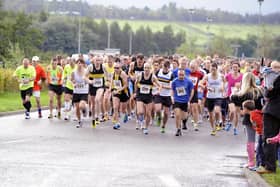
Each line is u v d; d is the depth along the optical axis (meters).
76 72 26.52
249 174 15.59
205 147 21.55
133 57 34.53
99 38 136.12
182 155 19.11
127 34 144.00
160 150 20.08
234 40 135.25
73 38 121.31
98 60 27.72
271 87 15.41
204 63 33.66
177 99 25.30
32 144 20.23
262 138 16.22
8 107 35.94
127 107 31.66
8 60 74.31
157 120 29.44
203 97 31.58
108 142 21.62
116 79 26.84
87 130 25.58
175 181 14.42
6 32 80.06
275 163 15.74
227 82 28.61
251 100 17.06
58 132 24.34
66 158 17.36
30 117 31.70
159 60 32.31
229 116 28.30
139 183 13.95
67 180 13.99
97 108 28.22
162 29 160.88
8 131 24.19
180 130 25.41
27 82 30.62
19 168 15.38
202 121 33.09
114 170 15.60
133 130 26.55
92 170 15.48
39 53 90.56
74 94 26.64
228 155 19.59
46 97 48.31
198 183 14.34
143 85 25.41
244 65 35.53
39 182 13.65
